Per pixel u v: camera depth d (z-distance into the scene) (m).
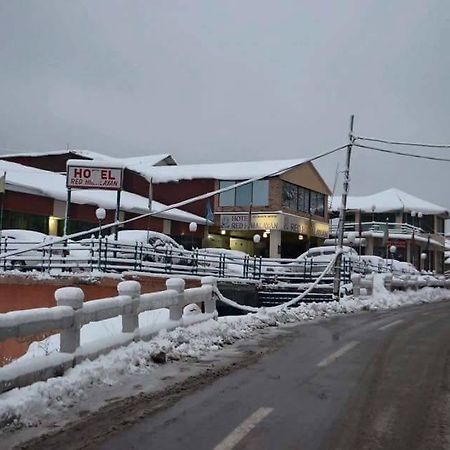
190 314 12.89
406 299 27.81
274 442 5.70
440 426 6.31
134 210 35.78
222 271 23.22
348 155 23.53
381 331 14.80
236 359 10.25
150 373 8.75
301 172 44.16
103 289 19.41
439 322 17.30
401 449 5.55
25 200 31.48
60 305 7.89
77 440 5.68
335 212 55.75
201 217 42.59
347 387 8.10
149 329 10.53
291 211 42.66
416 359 10.45
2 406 6.00
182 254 23.42
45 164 47.28
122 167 21.91
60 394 6.91
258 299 23.45
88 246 22.81
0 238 23.05
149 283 19.70
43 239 23.38
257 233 44.00
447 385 8.30
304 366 9.66
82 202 33.41
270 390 7.88
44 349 11.37
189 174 43.56
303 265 26.70
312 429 6.14
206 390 7.82
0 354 16.80
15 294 20.39
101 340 8.92
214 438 5.81
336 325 16.22
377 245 53.03
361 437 5.89
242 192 42.25
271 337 13.32
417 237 52.16
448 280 37.88
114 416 6.48
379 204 56.75
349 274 26.58
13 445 5.49
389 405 7.14
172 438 5.79
